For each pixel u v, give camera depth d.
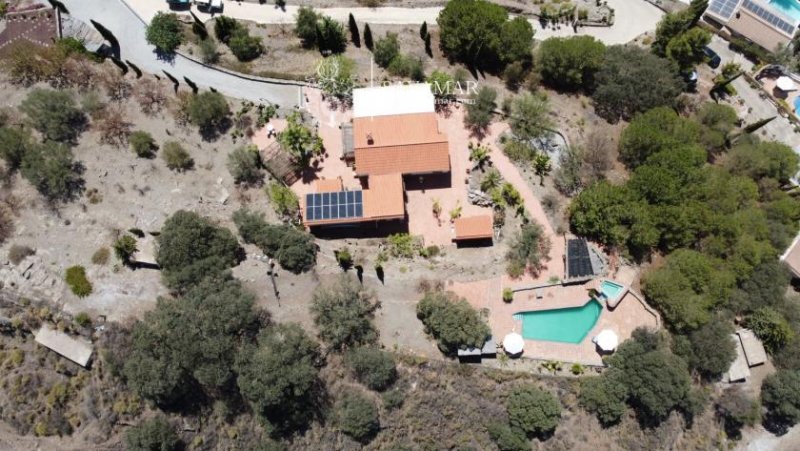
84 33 71.81
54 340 57.72
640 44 84.94
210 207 64.81
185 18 75.12
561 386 61.00
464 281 64.06
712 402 65.56
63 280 60.53
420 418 59.66
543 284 64.12
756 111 84.31
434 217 66.25
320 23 72.25
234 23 72.75
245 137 68.06
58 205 63.22
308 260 62.56
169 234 59.12
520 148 69.00
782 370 65.88
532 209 67.19
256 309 60.06
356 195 63.09
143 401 57.50
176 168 65.94
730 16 87.00
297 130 64.25
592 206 63.31
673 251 65.56
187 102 68.12
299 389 54.03
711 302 62.44
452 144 69.00
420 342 61.81
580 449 59.47
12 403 56.09
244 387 53.41
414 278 63.69
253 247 63.41
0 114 65.94
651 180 64.88
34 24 71.44
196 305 55.59
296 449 57.81
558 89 77.38
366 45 75.62
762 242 67.00
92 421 56.47
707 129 75.50
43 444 55.72
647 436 60.84
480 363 61.44
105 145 66.12
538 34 84.31
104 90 68.62
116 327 58.97
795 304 66.88
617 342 62.31
